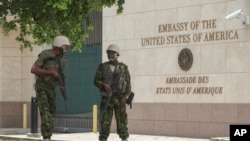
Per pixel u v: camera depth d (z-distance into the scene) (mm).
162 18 21016
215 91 19406
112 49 13164
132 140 18719
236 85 18875
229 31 19062
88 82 24328
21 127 27625
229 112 19047
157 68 21172
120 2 14766
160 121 21047
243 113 18688
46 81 11633
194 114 20000
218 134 19312
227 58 19109
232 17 18422
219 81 19312
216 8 19422
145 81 21531
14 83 27609
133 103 21891
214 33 19469
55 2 13727
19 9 14156
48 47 26266
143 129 21562
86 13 14664
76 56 24828
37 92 11695
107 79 13102
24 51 27406
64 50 11852
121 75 13164
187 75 20203
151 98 21375
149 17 21453
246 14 18594
